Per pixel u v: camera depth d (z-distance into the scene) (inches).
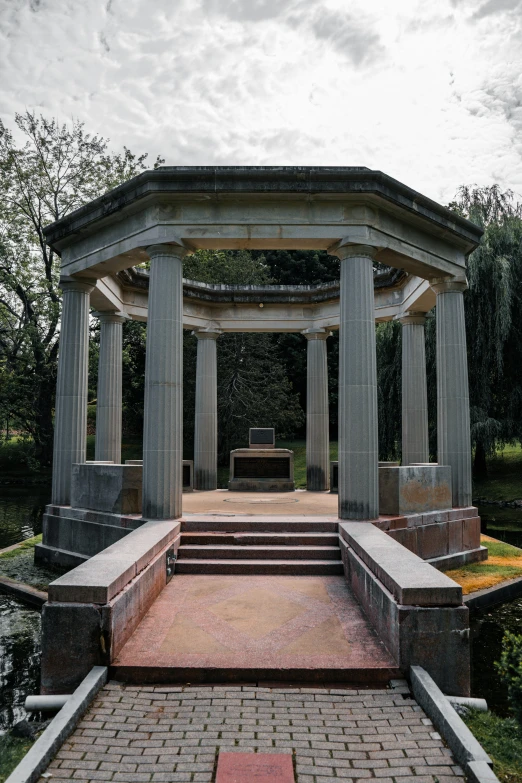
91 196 1239.5
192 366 1371.8
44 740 182.9
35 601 423.2
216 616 303.7
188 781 167.3
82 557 499.5
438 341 586.9
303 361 1710.1
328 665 237.8
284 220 467.2
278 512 523.8
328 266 1860.2
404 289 725.9
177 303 472.4
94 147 1246.3
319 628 285.6
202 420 824.9
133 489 475.2
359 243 464.4
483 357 1021.2
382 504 481.1
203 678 235.1
